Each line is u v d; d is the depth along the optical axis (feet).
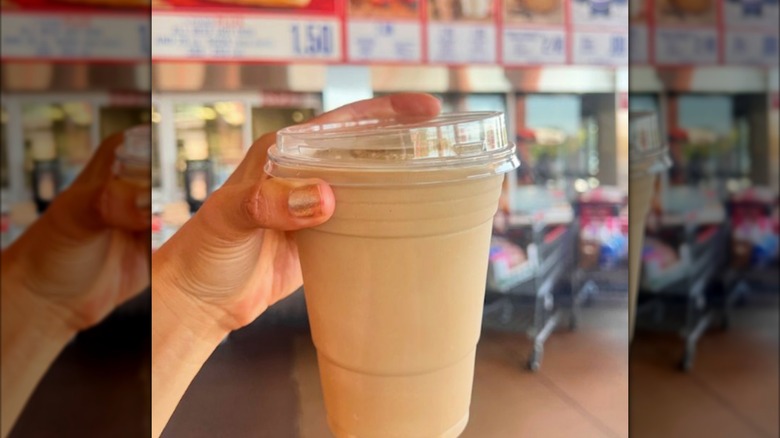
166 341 0.93
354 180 0.63
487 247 0.74
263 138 0.92
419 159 0.64
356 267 0.67
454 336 0.71
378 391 0.72
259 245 0.88
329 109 0.97
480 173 0.66
